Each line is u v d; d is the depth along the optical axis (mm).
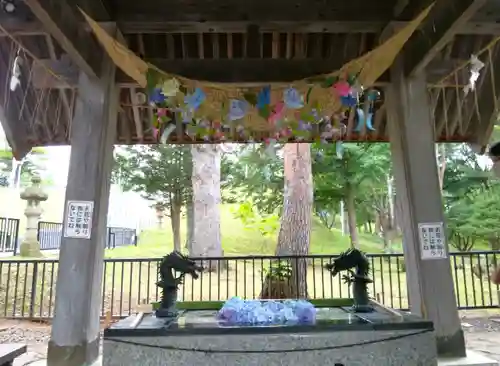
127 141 5059
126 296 6836
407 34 2854
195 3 3449
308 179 6965
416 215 3361
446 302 3203
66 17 2846
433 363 2332
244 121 3635
